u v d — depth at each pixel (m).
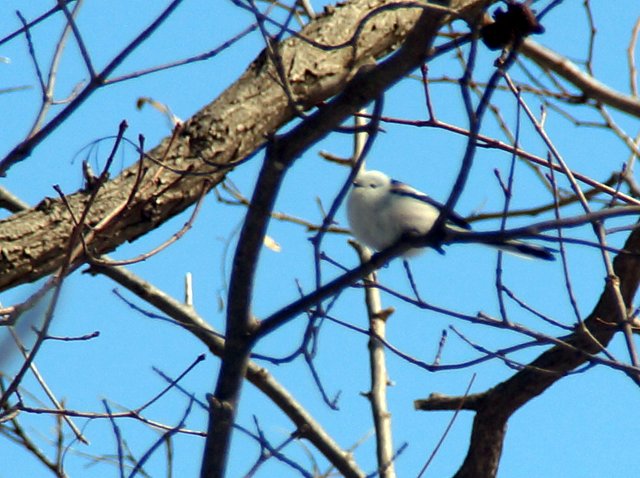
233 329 9.03
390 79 7.89
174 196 10.45
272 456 8.63
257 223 8.53
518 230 8.38
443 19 7.61
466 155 8.09
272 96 11.12
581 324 9.34
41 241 9.99
